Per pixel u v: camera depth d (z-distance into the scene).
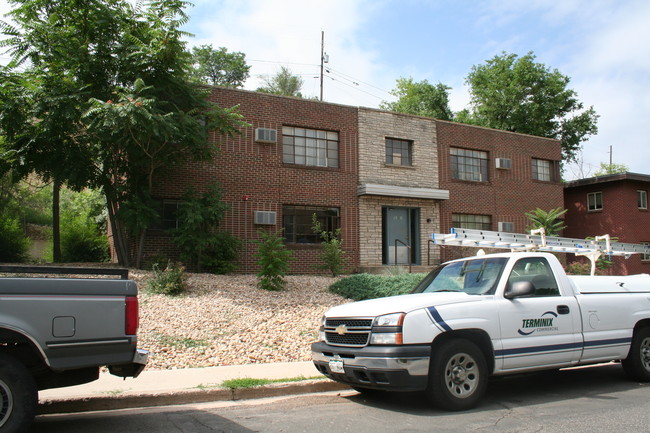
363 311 6.48
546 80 33.78
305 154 19.98
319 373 8.06
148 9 14.73
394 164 21.58
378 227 20.97
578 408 6.36
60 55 13.61
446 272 7.79
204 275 15.39
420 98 39.78
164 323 10.27
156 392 6.78
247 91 18.91
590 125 35.47
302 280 16.00
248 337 10.05
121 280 5.34
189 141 15.04
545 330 6.90
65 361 4.92
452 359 6.22
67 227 24.53
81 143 14.66
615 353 7.51
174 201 17.44
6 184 21.25
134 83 13.77
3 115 12.90
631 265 27.11
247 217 18.52
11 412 4.62
